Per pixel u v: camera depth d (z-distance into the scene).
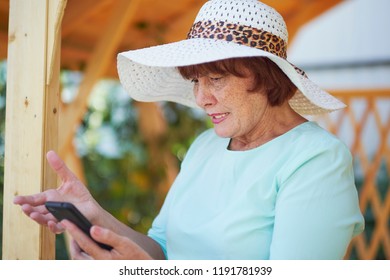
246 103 2.03
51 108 2.29
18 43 2.35
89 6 3.39
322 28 8.32
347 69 7.98
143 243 2.28
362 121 4.88
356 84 7.92
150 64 1.88
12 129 2.35
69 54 4.60
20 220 2.31
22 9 2.35
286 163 1.97
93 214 2.08
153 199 5.56
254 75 2.00
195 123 5.72
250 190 2.00
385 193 6.48
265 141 2.13
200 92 2.03
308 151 1.94
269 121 2.12
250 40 1.99
